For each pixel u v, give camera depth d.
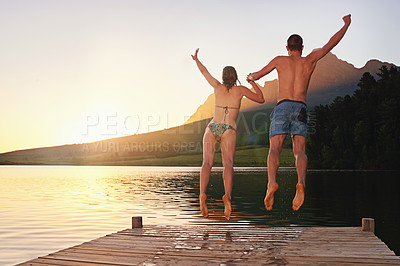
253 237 5.80
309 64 5.20
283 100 5.17
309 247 5.00
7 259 7.59
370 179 40.78
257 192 24.45
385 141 79.44
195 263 4.21
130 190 27.83
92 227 11.25
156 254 4.66
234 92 6.00
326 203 17.61
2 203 18.48
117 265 4.15
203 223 11.51
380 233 10.27
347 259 4.31
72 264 4.20
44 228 11.11
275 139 5.18
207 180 5.75
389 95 89.81
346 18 5.22
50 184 36.00
